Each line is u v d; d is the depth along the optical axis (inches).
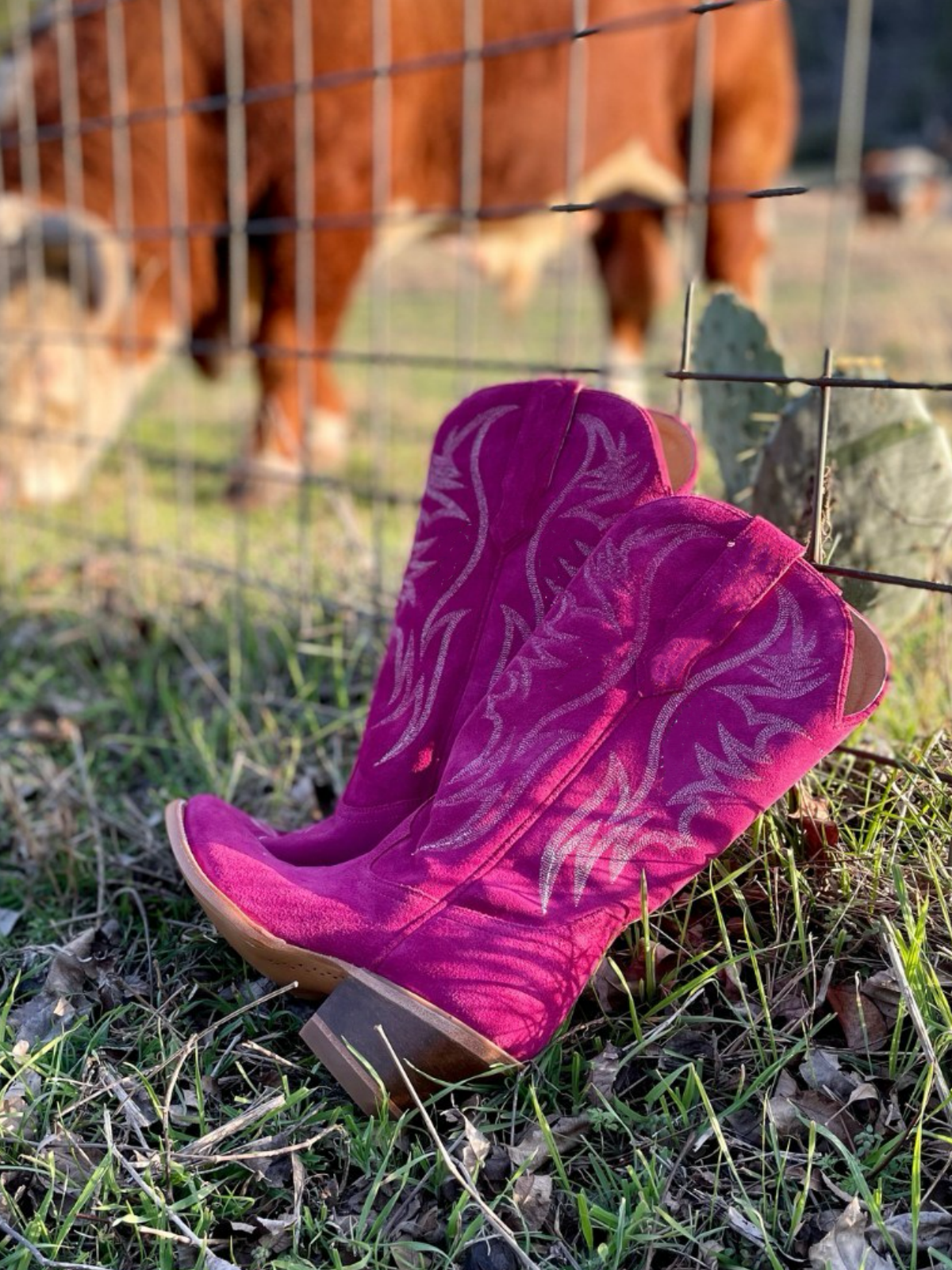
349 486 51.6
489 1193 25.1
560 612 28.4
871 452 36.5
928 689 37.9
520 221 102.7
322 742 45.1
